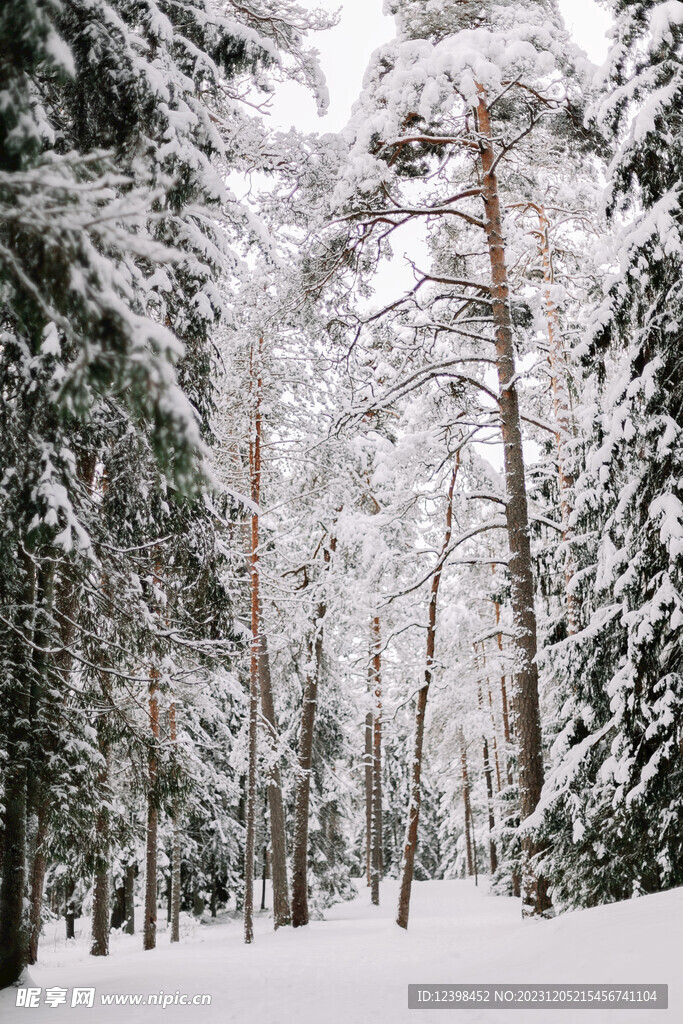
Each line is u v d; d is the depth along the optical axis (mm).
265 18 10164
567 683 11914
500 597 16906
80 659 8336
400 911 16547
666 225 8836
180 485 3449
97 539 8141
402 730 27953
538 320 14758
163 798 9633
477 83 12242
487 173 13500
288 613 19875
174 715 17500
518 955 8352
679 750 8562
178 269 7891
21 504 6945
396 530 17047
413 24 13344
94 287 3357
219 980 9984
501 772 30922
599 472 10281
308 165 10484
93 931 17953
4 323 6418
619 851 9922
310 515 19484
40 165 3893
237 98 9867
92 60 6492
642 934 6977
